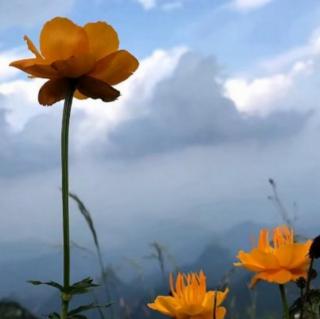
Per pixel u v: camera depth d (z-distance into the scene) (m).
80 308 0.34
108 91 0.38
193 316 0.38
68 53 0.38
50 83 0.38
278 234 0.39
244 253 0.39
